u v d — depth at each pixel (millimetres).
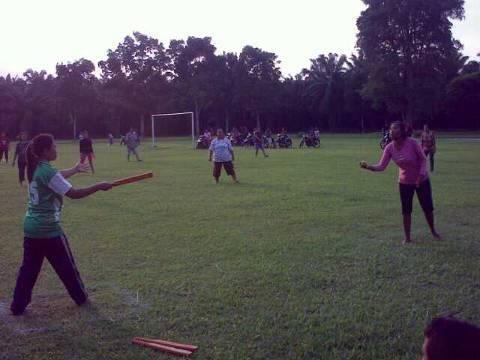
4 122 78625
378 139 54000
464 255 7176
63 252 5352
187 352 4305
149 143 55094
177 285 6070
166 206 11875
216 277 6348
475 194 12703
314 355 4277
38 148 5176
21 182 17328
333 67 84312
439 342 1783
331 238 8305
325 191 13836
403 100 60812
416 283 6027
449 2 57281
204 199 12867
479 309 5195
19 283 5234
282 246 7836
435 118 75500
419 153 7816
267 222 9742
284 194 13430
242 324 4902
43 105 79562
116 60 78812
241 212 10891
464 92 69562
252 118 87188
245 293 5746
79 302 5469
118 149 43344
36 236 5195
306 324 4867
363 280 6148
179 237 8609
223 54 82562
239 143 45406
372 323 4863
